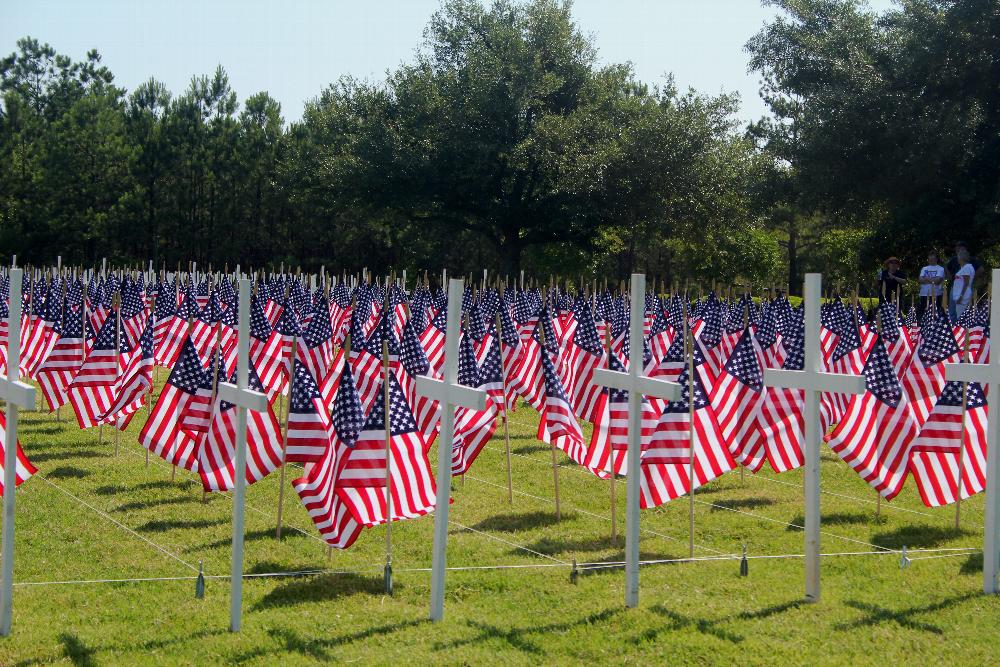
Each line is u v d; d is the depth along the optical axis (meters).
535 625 7.80
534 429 17.89
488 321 18.11
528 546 10.34
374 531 10.82
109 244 67.12
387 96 58.69
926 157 38.00
